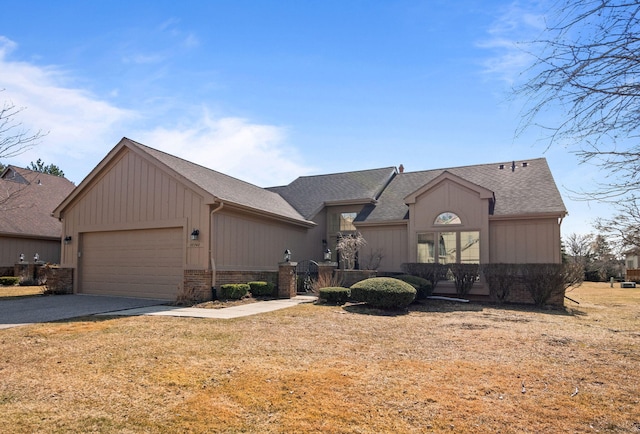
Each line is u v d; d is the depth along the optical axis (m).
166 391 4.89
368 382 5.24
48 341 7.31
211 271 13.39
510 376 5.56
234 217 14.78
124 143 15.08
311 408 4.43
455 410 4.41
